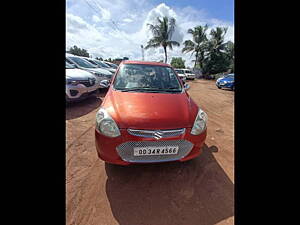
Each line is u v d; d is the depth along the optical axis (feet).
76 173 6.21
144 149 5.24
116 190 5.42
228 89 36.60
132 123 5.27
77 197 5.09
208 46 83.46
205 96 27.14
